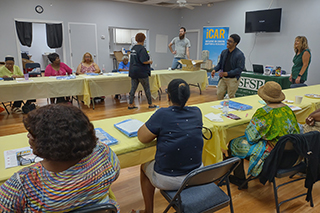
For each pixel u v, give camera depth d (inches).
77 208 30.3
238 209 70.0
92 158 31.6
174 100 51.6
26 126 29.1
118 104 192.4
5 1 246.5
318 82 223.6
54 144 27.0
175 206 48.9
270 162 62.6
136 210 67.4
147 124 52.2
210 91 254.4
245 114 82.6
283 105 68.7
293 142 58.4
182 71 216.8
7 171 42.6
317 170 65.7
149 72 168.9
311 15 218.5
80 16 288.5
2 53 255.8
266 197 76.0
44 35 443.2
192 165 51.5
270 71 195.5
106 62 319.3
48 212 28.0
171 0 306.5
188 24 346.3
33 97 147.5
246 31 265.6
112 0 303.4
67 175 28.8
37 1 261.3
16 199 26.5
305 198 75.5
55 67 178.7
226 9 291.7
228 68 140.0
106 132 62.7
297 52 161.8
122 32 414.3
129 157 55.0
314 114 76.5
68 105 30.8
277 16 236.4
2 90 137.1
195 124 51.9
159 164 51.3
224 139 71.2
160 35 351.3
